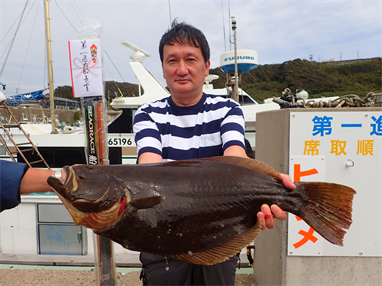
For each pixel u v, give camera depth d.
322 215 1.54
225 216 1.48
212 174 1.52
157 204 1.41
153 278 1.87
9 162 1.48
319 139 2.30
